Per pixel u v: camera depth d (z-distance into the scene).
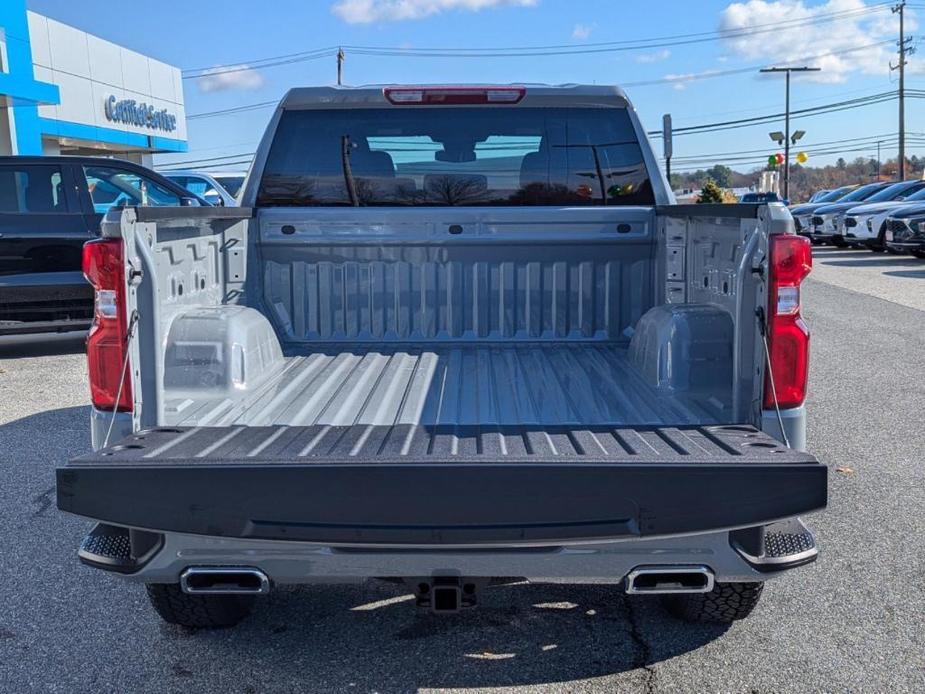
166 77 34.44
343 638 3.77
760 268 3.11
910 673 3.47
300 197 4.61
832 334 11.25
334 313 4.63
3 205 9.84
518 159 4.61
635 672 3.48
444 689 3.37
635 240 4.55
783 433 3.12
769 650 3.65
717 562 2.93
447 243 4.55
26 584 4.34
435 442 3.02
